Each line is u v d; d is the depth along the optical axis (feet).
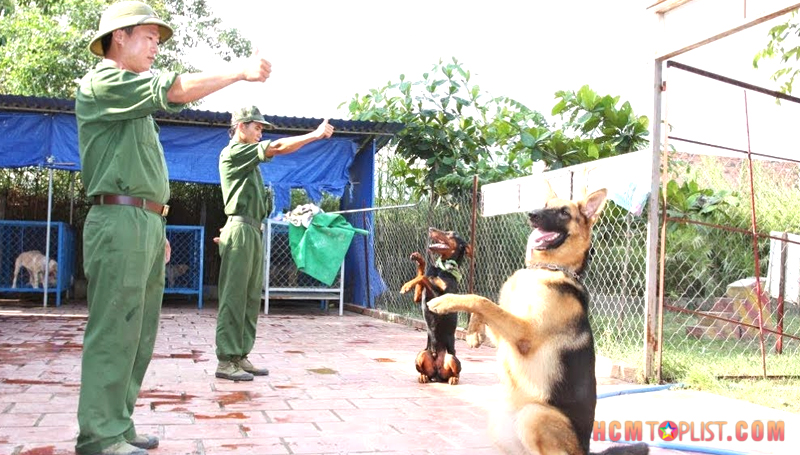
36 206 46.62
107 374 11.33
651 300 20.21
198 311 39.63
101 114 11.32
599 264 31.42
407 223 40.70
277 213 41.11
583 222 12.24
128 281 11.38
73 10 55.72
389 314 37.04
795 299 26.94
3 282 40.91
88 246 11.46
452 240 19.98
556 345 11.21
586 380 11.25
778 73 27.20
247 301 19.51
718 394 18.79
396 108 44.39
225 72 10.85
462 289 34.65
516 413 11.25
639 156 20.74
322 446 12.76
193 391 17.35
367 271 42.39
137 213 11.58
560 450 10.85
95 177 11.53
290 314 39.99
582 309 11.60
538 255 12.17
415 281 19.60
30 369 19.65
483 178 38.91
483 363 23.62
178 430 13.53
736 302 29.45
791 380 20.81
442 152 43.14
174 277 42.55
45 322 31.76
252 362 22.38
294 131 41.88
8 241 41.29
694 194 32.76
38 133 37.78
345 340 28.71
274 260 40.86
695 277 31.94
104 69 11.55
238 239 18.74
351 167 46.68
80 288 46.19
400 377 20.42
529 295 11.48
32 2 56.39
